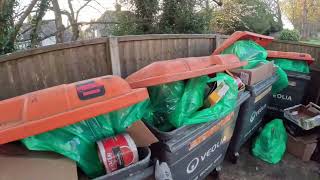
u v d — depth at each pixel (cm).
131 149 135
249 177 288
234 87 202
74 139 130
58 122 119
